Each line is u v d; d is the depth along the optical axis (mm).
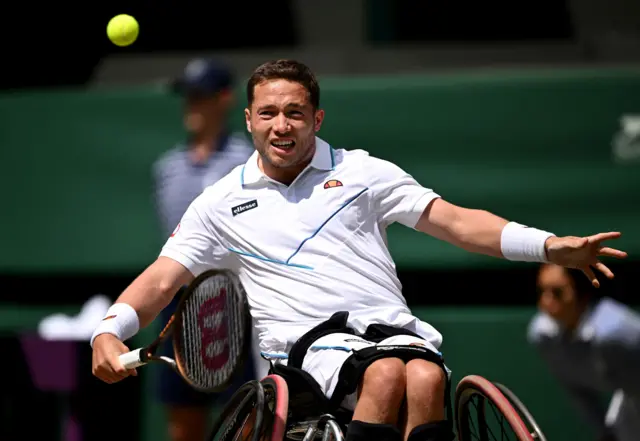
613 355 24219
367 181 16359
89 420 27812
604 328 24266
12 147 29703
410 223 16422
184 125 29234
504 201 28297
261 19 35281
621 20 34312
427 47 33500
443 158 28453
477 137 28375
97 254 29406
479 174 28375
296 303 15758
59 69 35375
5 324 28953
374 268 16062
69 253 29484
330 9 35312
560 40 34906
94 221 29438
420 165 28516
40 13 35000
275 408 14422
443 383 14688
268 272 16016
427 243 28234
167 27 35219
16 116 29641
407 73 31953
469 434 16094
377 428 14203
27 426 27906
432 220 16219
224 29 35344
